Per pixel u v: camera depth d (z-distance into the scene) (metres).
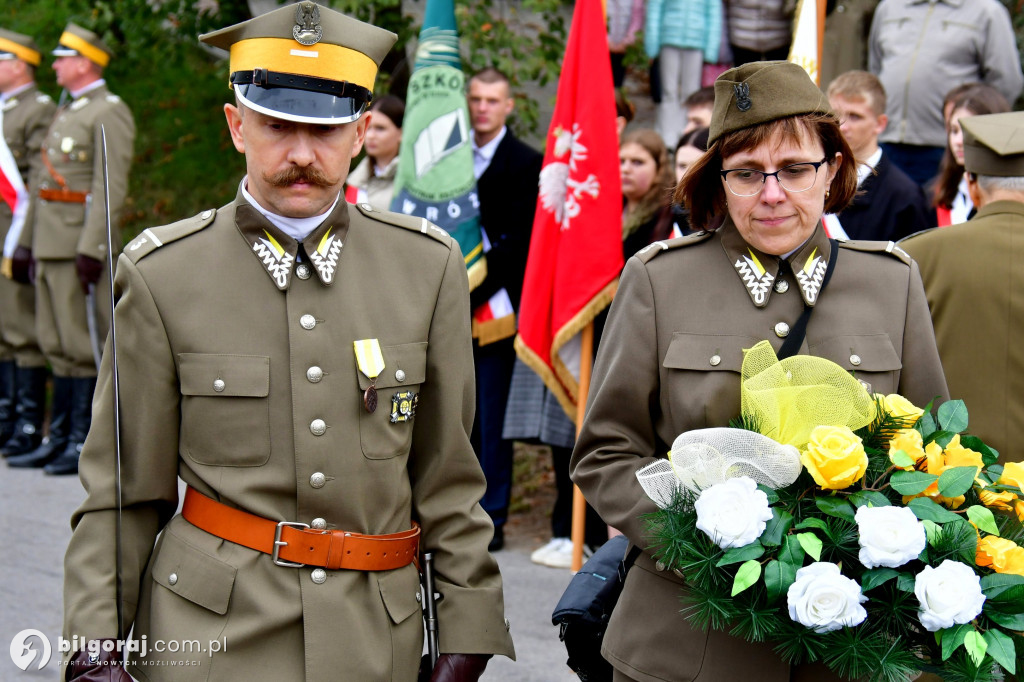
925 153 5.73
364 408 2.16
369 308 2.21
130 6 7.86
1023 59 6.27
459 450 2.29
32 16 9.71
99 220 6.40
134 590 2.18
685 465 2.09
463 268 2.34
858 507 2.03
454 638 2.22
